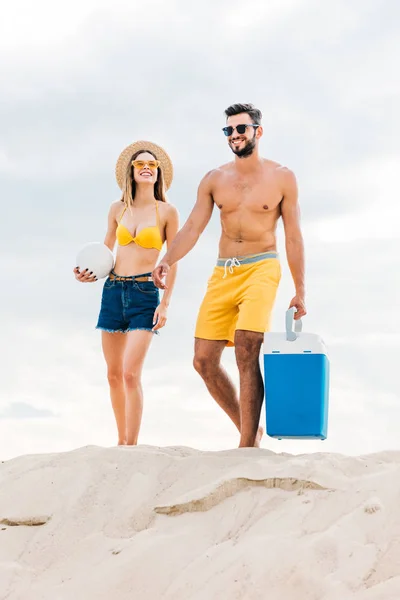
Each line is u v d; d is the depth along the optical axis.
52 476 7.05
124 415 9.48
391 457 6.66
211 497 6.36
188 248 8.38
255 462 6.65
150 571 5.75
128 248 9.31
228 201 8.23
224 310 8.23
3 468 7.50
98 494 6.79
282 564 5.41
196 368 8.36
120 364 9.38
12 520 6.66
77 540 6.39
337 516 5.83
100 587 5.73
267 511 6.11
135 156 9.42
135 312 9.12
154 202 9.49
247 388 7.79
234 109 8.16
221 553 5.73
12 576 6.04
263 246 8.18
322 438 7.62
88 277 9.15
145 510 6.53
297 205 8.20
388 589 5.04
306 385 7.55
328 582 5.23
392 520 5.63
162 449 7.70
